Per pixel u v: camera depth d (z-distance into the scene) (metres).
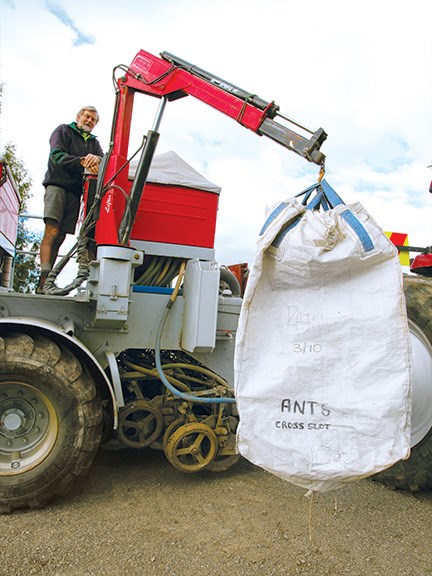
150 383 3.81
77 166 3.88
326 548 2.61
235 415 3.58
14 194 4.57
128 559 2.44
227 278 4.03
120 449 3.93
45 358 2.96
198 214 3.79
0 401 2.99
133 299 3.49
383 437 1.96
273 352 2.07
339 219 2.08
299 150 3.14
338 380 2.02
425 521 3.00
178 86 3.54
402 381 2.00
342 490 3.40
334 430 1.98
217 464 3.52
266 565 2.43
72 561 2.40
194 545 2.59
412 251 4.21
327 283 2.13
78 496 3.16
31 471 2.93
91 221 3.66
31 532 2.66
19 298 3.25
